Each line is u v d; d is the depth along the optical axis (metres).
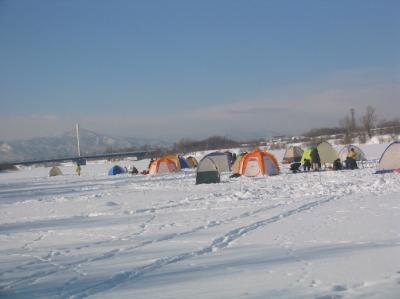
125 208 16.48
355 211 12.26
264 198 16.70
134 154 112.88
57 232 12.12
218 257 7.97
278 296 5.71
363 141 85.62
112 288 6.50
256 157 28.56
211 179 25.92
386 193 15.87
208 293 6.00
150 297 5.98
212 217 12.95
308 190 18.20
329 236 9.14
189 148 121.56
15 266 8.32
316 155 30.06
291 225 10.75
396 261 6.98
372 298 5.45
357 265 6.89
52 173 61.19
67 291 6.51
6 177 72.19
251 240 9.29
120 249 9.23
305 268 6.92
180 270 7.23
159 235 10.56
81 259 8.55
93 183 35.12
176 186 25.39
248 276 6.68
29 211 17.86
